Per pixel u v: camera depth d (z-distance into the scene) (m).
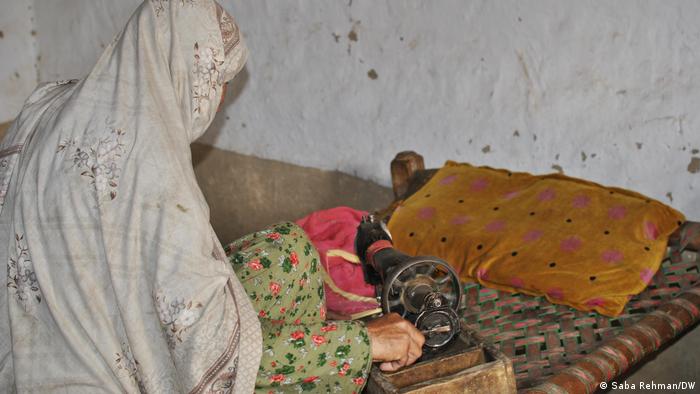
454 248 2.17
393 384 1.44
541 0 2.46
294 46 3.24
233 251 1.59
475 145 2.82
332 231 2.19
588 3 2.35
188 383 1.20
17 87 4.04
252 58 3.42
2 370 1.32
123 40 1.29
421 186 2.48
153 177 1.21
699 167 2.27
